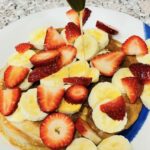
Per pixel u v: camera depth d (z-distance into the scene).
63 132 0.19
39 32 0.23
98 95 0.20
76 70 0.22
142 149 0.19
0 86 0.21
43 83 0.21
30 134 0.20
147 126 0.19
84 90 0.20
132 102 0.20
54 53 0.22
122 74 0.21
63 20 0.24
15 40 0.23
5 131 0.20
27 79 0.21
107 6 0.26
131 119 0.20
